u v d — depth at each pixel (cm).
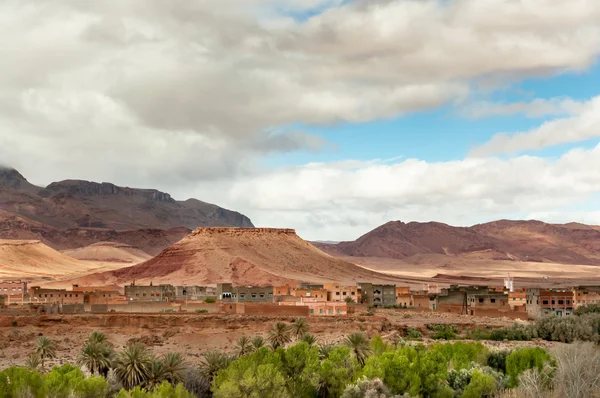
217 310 16988
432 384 8288
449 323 16150
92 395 7425
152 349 12925
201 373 9031
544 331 14438
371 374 8125
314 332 14225
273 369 7981
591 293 19838
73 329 14162
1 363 11700
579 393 7944
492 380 8288
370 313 17562
